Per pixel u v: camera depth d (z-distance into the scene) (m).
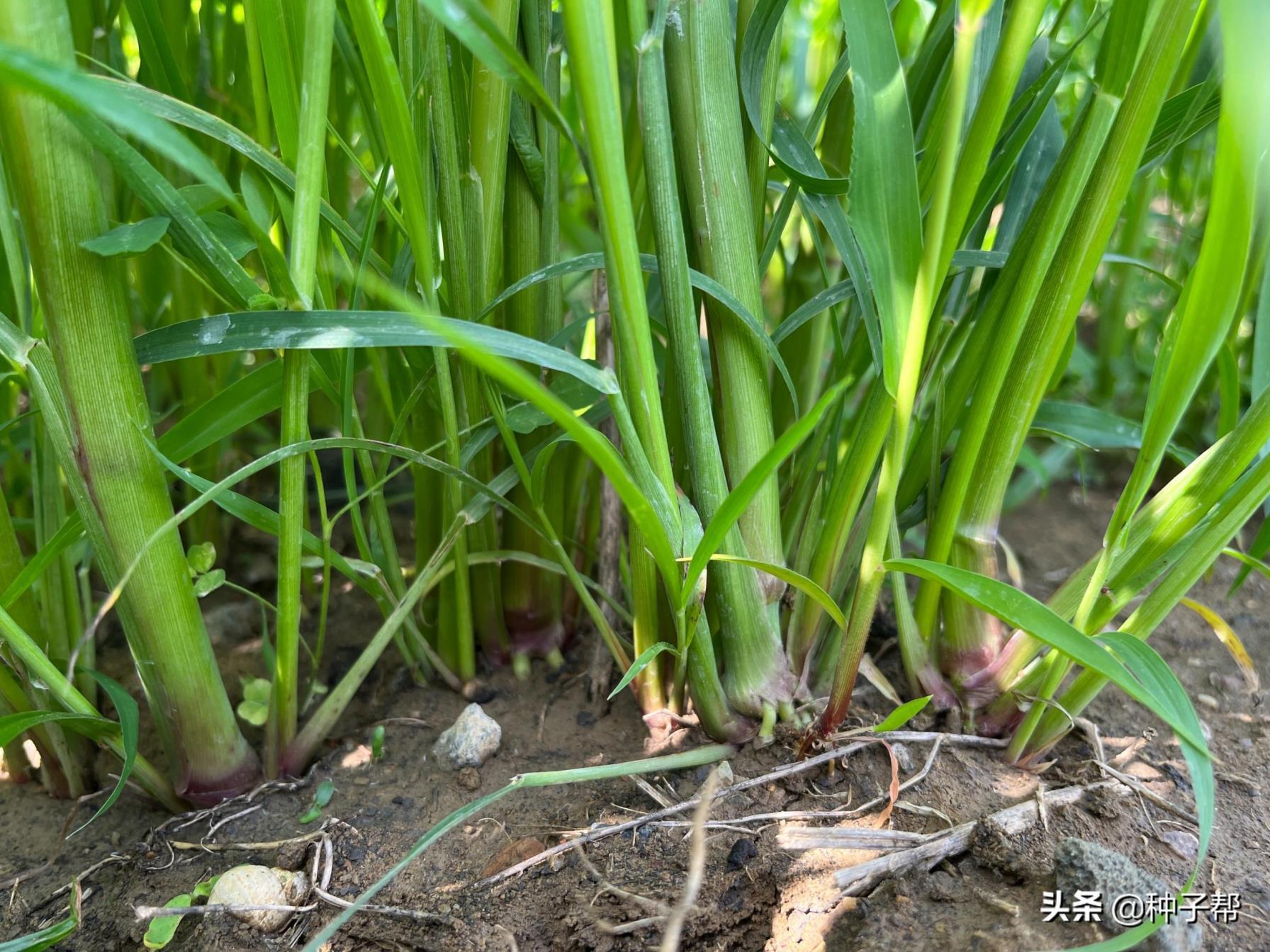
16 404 0.37
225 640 0.34
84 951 0.22
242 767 0.25
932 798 0.24
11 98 0.17
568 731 0.28
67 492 0.31
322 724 0.26
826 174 0.28
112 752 0.27
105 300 0.19
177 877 0.24
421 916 0.22
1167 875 0.22
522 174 0.25
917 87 0.25
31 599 0.25
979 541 0.25
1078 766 0.26
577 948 0.21
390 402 0.28
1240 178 0.14
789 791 0.24
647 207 0.29
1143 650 0.19
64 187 0.18
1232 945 0.20
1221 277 0.16
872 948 0.20
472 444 0.25
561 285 0.27
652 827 0.24
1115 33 0.19
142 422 0.20
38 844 0.25
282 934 0.22
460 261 0.24
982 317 0.25
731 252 0.22
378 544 0.29
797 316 0.25
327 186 0.32
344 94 0.33
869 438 0.23
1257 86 0.13
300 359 0.20
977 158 0.17
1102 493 0.44
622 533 0.30
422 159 0.22
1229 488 0.23
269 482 0.41
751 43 0.22
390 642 0.33
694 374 0.22
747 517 0.24
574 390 0.26
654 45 0.19
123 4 0.31
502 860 0.23
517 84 0.16
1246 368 0.42
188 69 0.31
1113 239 0.47
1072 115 0.39
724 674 0.26
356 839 0.24
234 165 0.31
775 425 0.33
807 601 0.26
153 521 0.21
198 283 0.34
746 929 0.22
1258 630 0.34
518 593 0.31
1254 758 0.27
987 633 0.26
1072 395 0.47
